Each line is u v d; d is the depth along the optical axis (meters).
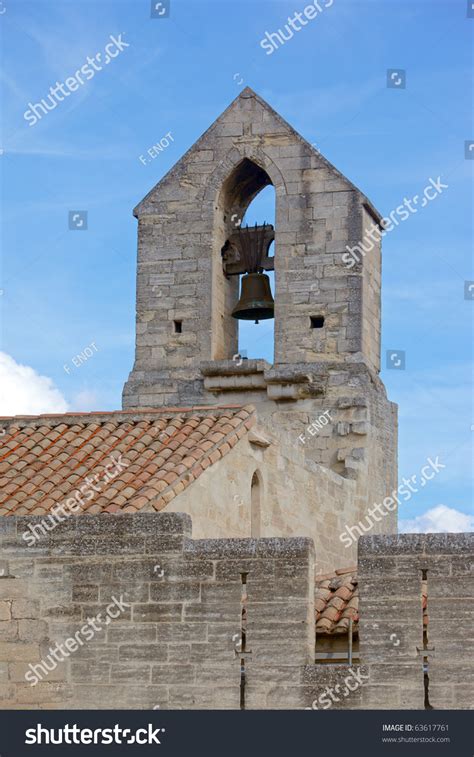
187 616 30.83
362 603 30.11
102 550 31.42
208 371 48.81
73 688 31.08
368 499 47.38
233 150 50.22
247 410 38.06
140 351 50.00
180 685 30.64
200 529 35.22
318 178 49.44
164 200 50.59
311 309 48.94
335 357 48.59
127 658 30.95
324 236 49.19
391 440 49.66
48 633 31.38
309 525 41.97
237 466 37.22
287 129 49.97
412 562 30.06
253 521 38.31
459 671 29.62
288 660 30.27
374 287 49.97
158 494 34.12
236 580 30.73
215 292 49.94
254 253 50.16
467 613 29.75
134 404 49.56
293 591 30.47
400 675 29.80
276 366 48.75
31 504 34.53
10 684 31.33
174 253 50.25
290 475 40.62
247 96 50.50
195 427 37.53
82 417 38.56
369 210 49.59
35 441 37.81
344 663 31.38
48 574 31.56
